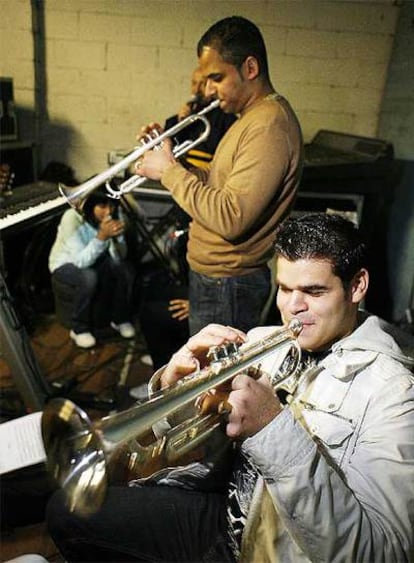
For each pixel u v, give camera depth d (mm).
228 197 1530
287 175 1607
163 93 3252
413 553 834
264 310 2102
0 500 1556
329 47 3080
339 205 2725
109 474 785
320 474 803
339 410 939
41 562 1044
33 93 3234
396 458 851
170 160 1647
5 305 1878
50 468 812
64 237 2760
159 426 1066
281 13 3031
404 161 2852
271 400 842
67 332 2969
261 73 1629
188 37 3121
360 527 802
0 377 2436
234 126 1667
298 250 961
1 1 3045
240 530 1055
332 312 977
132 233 3225
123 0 3076
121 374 2586
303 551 858
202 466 1180
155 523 1136
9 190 2199
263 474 824
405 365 984
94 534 1152
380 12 2990
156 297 2408
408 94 2809
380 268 3172
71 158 3408
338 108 3205
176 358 1095
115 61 3207
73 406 779
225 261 1693
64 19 3139
